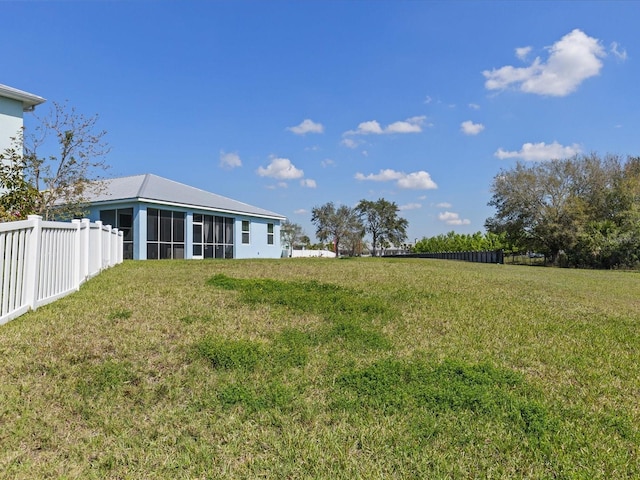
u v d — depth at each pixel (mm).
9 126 11305
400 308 5484
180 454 2070
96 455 2037
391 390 2820
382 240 63875
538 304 6391
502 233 34250
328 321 4586
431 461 2061
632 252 23859
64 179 12484
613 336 4617
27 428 2207
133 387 2732
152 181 19719
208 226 19562
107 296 5355
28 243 4332
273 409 2531
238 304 5191
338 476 1931
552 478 1956
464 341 4133
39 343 3324
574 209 27844
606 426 2480
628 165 28891
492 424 2426
